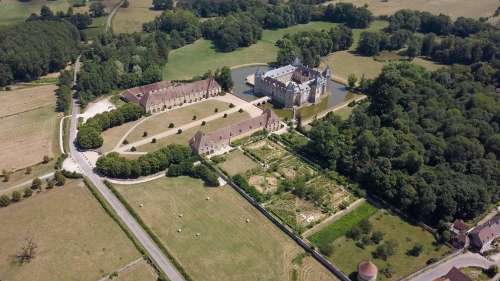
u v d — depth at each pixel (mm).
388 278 191375
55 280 185750
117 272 189875
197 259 198250
